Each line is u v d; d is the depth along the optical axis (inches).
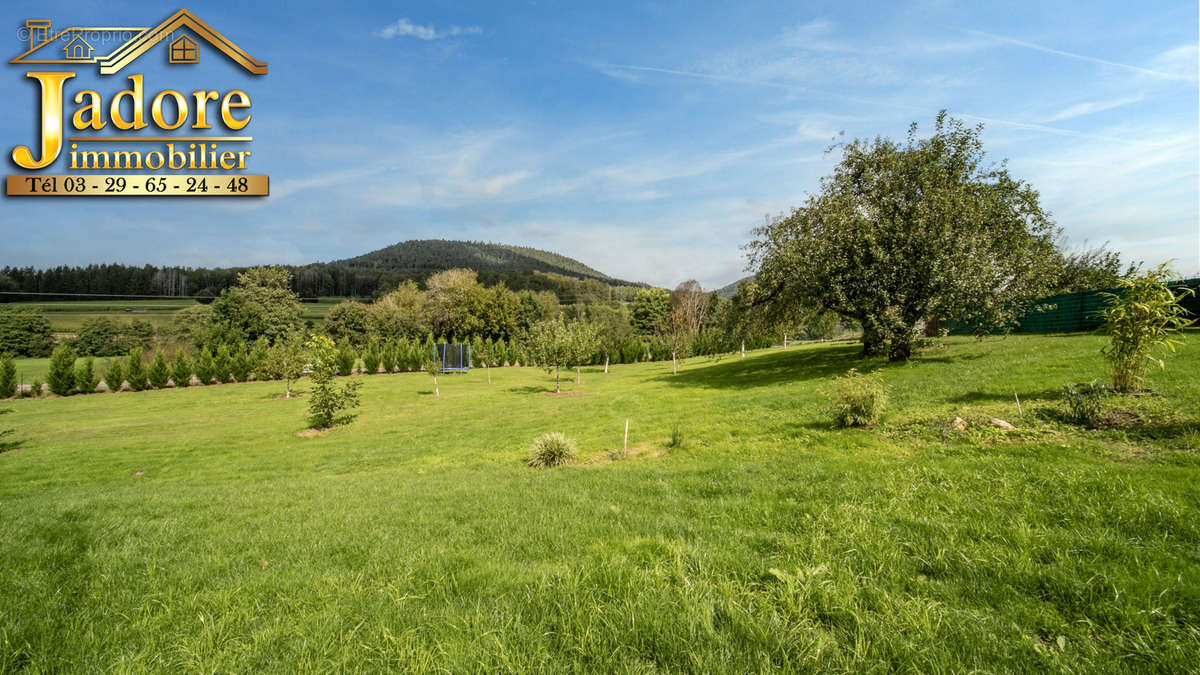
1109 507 172.6
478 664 98.5
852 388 393.1
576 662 99.0
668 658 100.6
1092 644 101.2
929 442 316.2
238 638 115.3
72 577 162.2
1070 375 431.8
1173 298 326.3
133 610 133.5
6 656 107.7
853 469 275.9
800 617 114.3
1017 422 318.3
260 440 687.1
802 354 1182.3
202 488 380.5
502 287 2741.1
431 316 2527.1
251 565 177.9
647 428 524.4
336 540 203.8
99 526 238.2
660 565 144.6
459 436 629.9
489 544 188.2
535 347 1181.1
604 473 339.9
